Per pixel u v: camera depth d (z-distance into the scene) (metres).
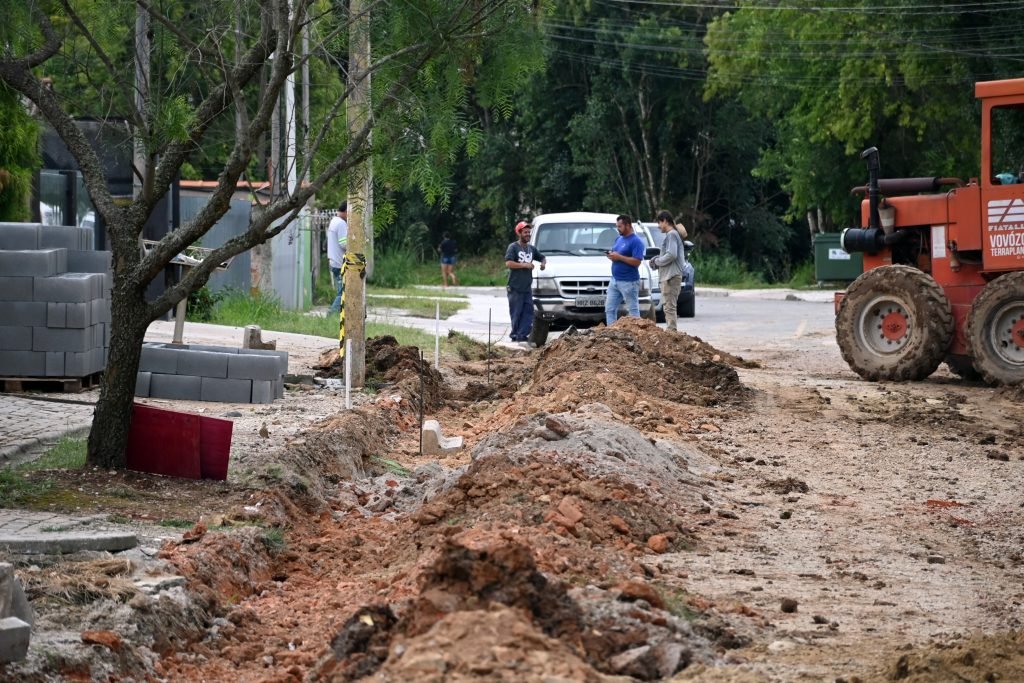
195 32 25.67
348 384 32.69
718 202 146.50
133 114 24.03
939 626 16.33
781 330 66.50
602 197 137.38
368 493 25.48
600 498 20.56
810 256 151.50
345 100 26.27
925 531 22.17
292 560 20.03
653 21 132.38
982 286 43.66
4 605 13.80
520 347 55.81
